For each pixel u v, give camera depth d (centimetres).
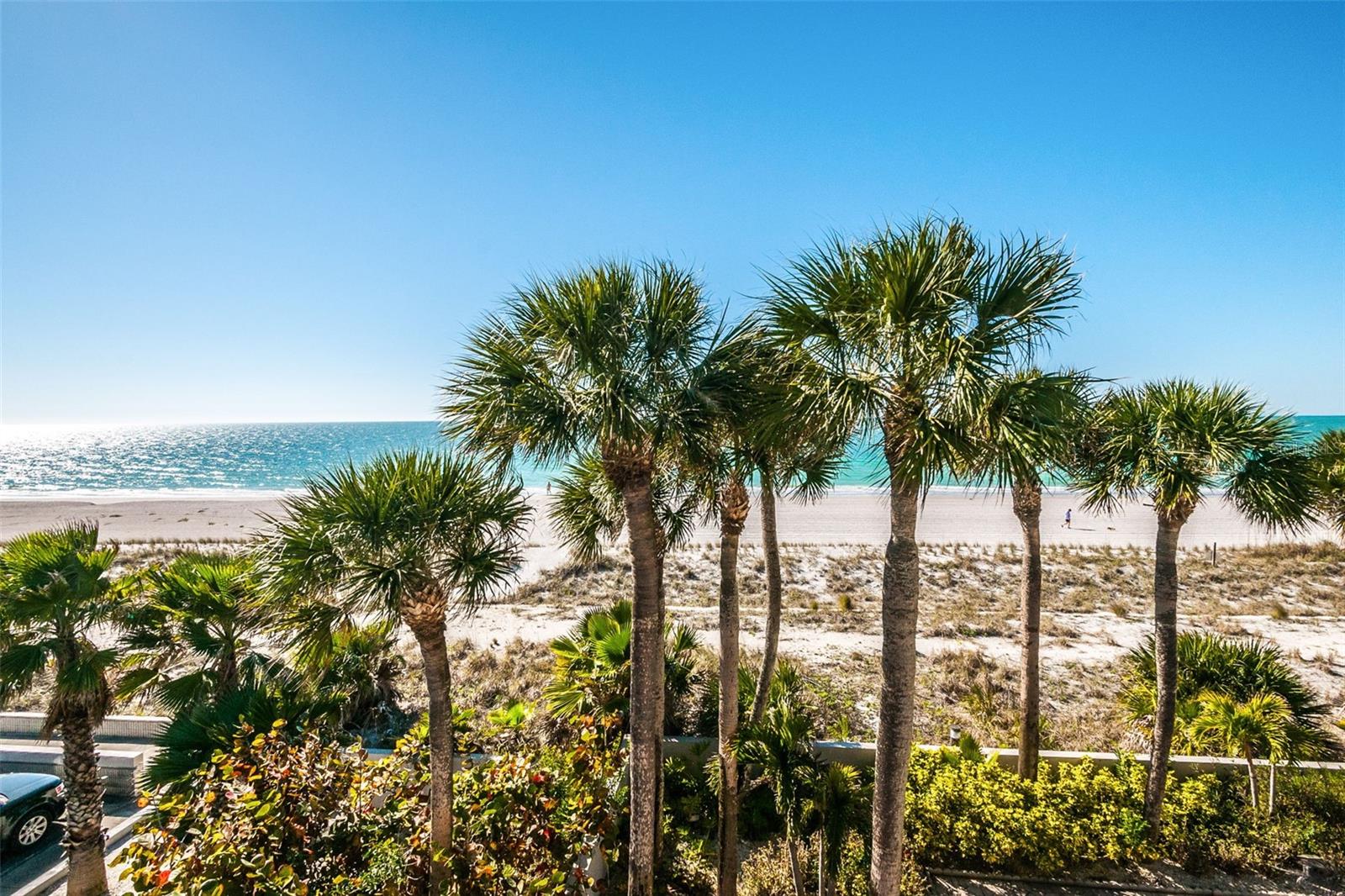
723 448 677
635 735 644
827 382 500
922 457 464
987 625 1811
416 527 570
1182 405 719
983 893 784
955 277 484
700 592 2253
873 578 2453
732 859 724
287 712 827
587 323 553
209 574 876
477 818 709
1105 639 1705
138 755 1022
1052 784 880
